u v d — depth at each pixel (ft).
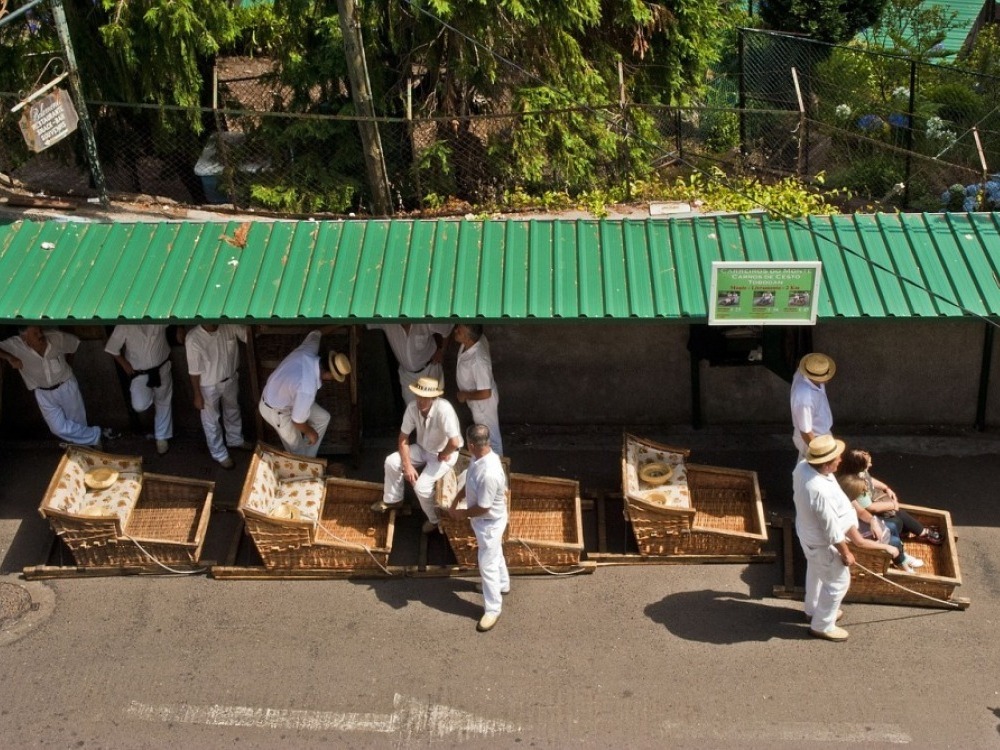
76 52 34.22
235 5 37.99
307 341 27.86
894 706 21.94
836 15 52.80
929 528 25.85
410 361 28.89
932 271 25.23
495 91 36.83
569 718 21.95
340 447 29.68
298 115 33.37
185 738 21.72
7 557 26.76
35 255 26.73
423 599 25.21
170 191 38.32
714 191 37.42
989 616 24.17
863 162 41.47
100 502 26.61
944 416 30.42
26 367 28.32
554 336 29.78
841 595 22.91
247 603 25.20
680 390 30.55
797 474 22.33
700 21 42.50
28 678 23.17
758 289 24.44
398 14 35.06
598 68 40.06
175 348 30.17
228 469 29.86
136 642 24.09
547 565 25.62
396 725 21.91
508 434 30.96
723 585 25.31
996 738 21.13
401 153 36.94
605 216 35.96
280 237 27.09
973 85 46.65
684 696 22.36
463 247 26.58
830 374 25.36
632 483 25.85
